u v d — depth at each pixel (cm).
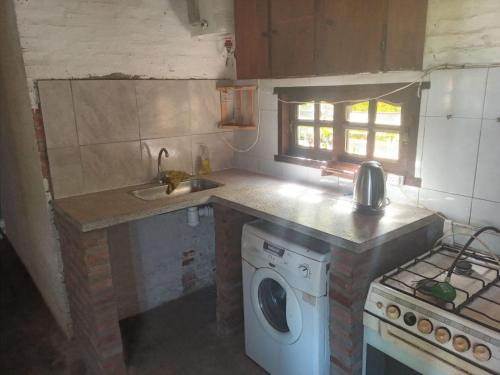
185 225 317
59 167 251
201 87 304
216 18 262
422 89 204
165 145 294
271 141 299
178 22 284
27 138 259
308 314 196
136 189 274
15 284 360
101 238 216
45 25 233
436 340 146
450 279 169
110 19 255
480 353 134
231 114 325
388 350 166
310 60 221
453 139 197
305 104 275
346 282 178
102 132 264
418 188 215
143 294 307
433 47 196
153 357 259
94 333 228
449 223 204
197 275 336
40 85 236
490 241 191
